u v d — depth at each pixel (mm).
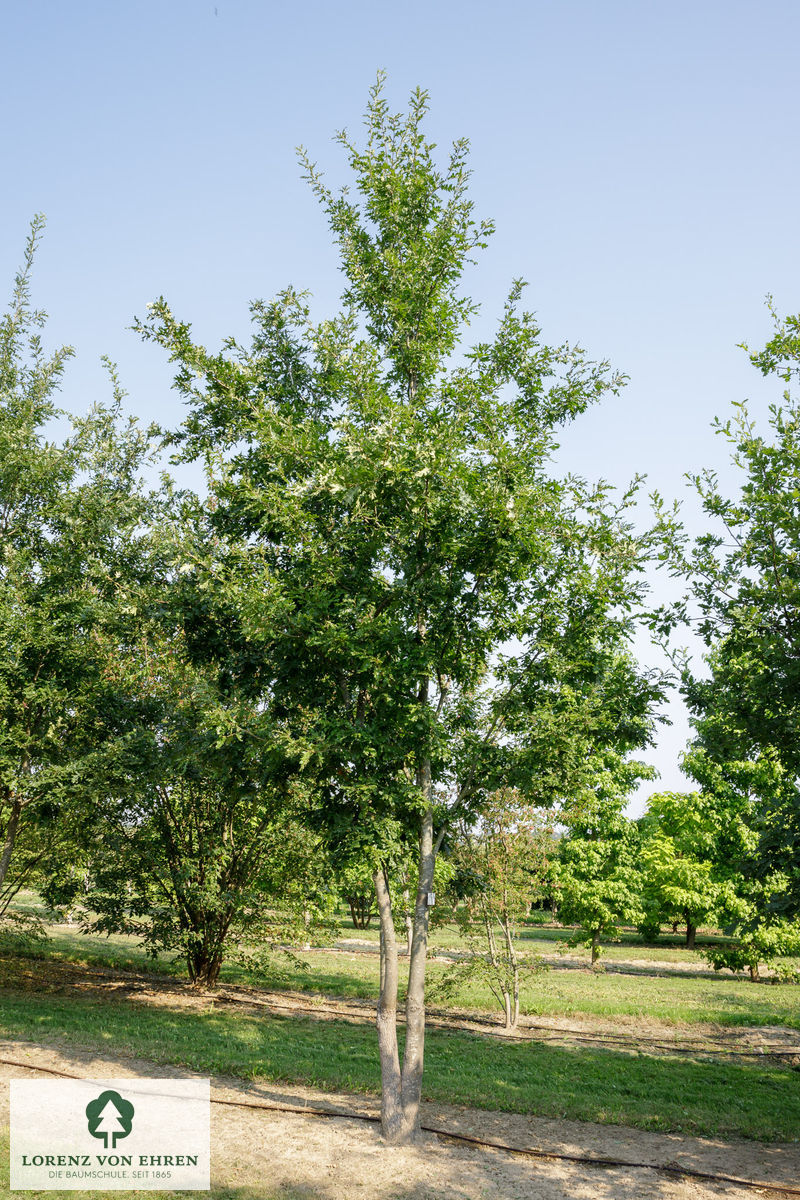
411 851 8977
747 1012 17531
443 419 9930
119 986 17656
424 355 10297
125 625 14016
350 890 18094
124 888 17250
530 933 41438
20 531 15023
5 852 14250
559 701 9422
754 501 8406
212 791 15859
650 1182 7566
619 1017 16797
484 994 18938
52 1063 10297
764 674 8344
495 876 15648
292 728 9352
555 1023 16125
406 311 10008
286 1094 9828
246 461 10336
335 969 22703
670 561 9016
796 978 24672
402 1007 17156
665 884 29625
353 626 8883
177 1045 11695
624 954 31906
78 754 14055
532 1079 11133
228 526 10688
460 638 9734
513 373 10367
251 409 10109
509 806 15836
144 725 14914
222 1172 7188
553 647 9336
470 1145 8438
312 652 9164
